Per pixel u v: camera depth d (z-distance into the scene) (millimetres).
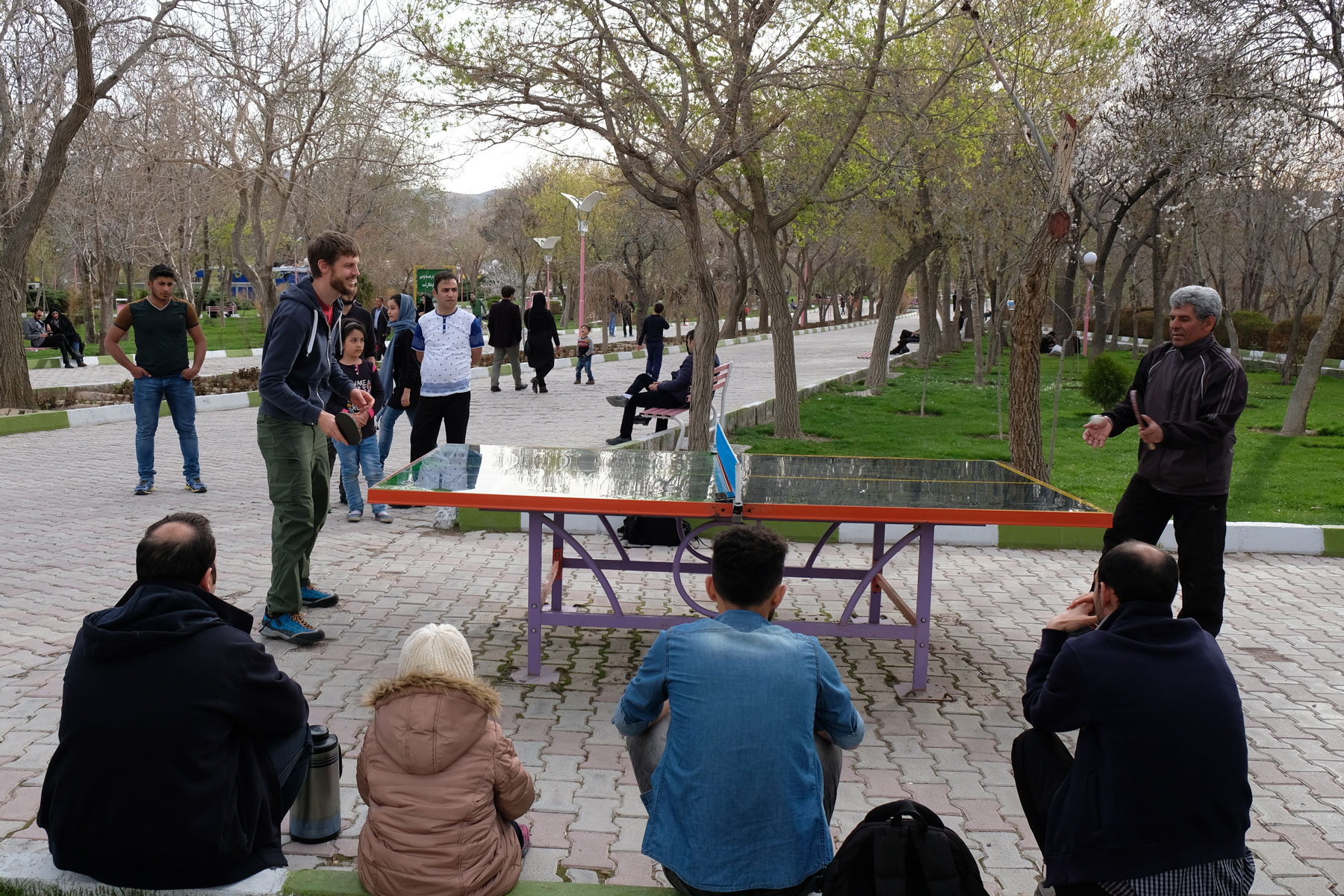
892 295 21016
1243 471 12398
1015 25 11023
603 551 7629
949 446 13516
